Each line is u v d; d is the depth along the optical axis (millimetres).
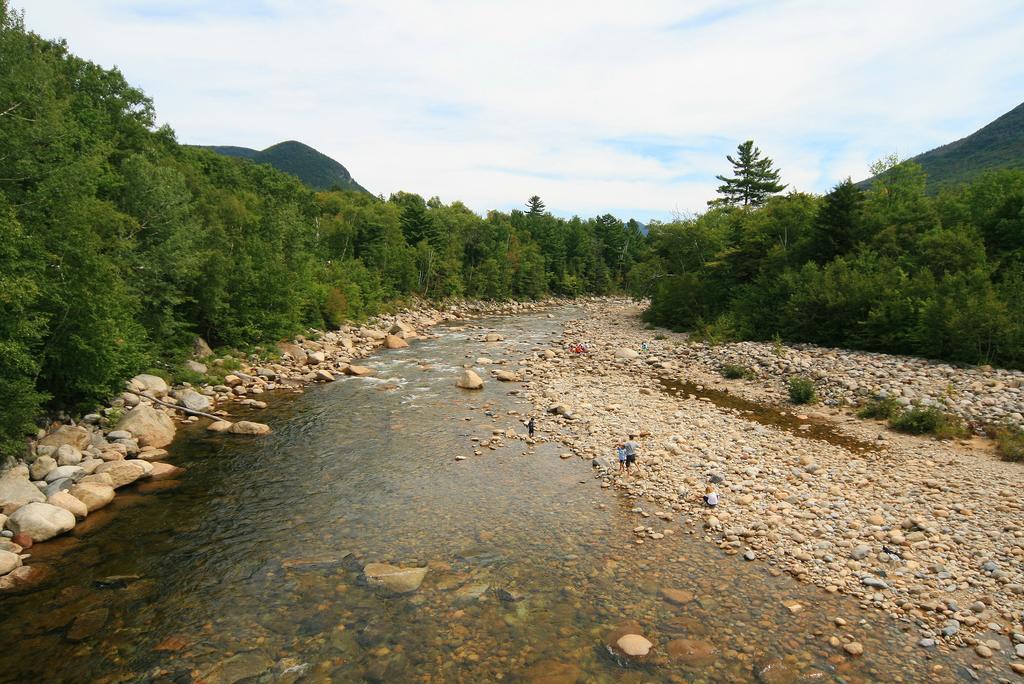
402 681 9117
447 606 11234
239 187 84312
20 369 16875
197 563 12828
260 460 19672
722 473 18203
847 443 21766
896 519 14812
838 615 10922
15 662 9477
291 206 57906
